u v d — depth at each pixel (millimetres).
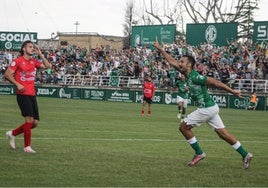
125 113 31750
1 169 9922
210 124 11320
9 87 59156
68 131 18438
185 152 13680
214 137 18406
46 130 18469
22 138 15164
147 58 53688
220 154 13602
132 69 53469
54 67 60125
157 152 13477
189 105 46844
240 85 45469
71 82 57406
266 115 35438
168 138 17328
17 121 21969
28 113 12320
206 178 9812
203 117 11211
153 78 51062
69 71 58656
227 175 10234
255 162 12281
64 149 13148
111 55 58188
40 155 11883
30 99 12430
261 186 9266
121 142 15570
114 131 19297
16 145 13523
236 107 45156
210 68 47562
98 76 55688
